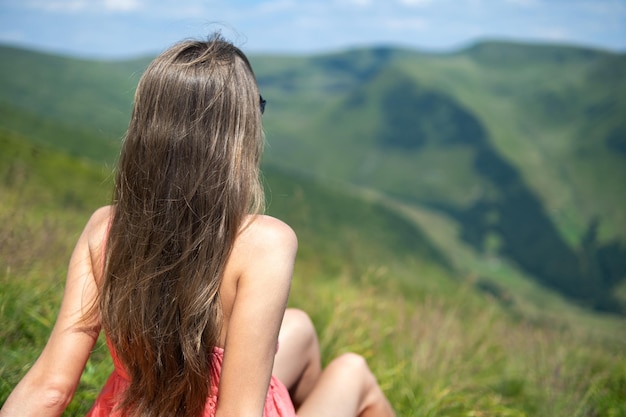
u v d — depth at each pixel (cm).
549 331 635
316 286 720
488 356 551
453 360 465
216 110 163
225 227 162
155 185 161
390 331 502
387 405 232
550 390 452
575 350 595
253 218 168
